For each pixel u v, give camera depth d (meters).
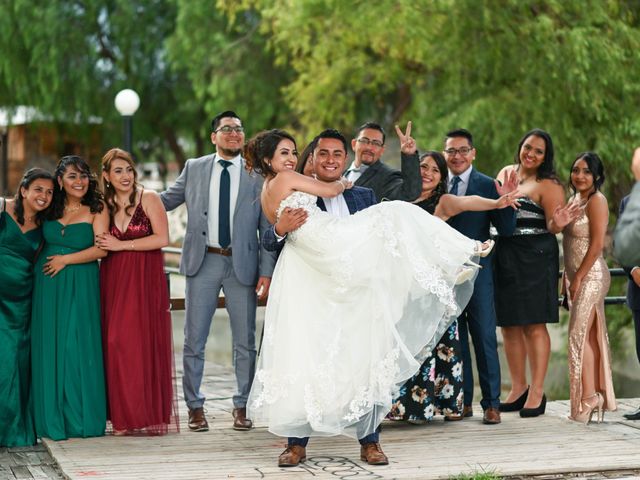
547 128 14.64
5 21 25.81
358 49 18.11
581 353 7.70
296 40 17.78
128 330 7.20
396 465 6.27
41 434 7.13
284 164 6.22
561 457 6.51
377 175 7.56
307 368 6.04
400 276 6.24
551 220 7.83
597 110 13.98
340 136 6.29
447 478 5.98
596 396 7.65
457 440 7.03
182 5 24.36
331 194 6.14
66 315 7.17
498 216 7.66
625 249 4.30
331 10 16.92
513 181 7.30
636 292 7.91
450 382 7.59
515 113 14.86
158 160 30.53
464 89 15.65
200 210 7.44
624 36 14.37
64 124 28.42
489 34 14.89
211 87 23.77
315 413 6.00
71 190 7.15
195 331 7.46
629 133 14.22
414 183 6.77
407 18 15.13
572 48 14.07
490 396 7.61
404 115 19.02
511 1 14.50
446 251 6.36
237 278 7.39
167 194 7.62
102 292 7.35
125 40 27.08
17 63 26.30
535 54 14.64
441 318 6.35
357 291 6.11
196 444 6.96
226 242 7.43
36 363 7.17
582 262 7.77
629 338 14.94
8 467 6.55
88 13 26.62
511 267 7.93
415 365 6.11
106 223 7.27
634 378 13.78
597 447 6.80
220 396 9.24
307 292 6.13
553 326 15.49
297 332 6.08
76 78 26.58
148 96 27.86
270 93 24.03
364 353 6.07
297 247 6.15
